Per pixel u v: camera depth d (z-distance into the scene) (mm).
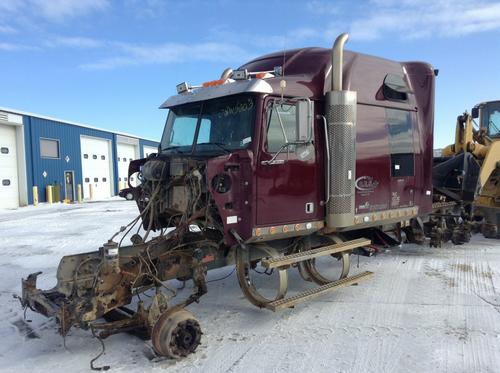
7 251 9055
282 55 5707
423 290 5805
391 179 6121
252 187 4516
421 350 4016
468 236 8500
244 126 4707
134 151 35094
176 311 3967
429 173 6906
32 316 5113
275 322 4824
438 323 4660
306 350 4090
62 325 3836
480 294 5613
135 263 4383
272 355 4004
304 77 5191
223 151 4828
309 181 5121
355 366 3744
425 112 6844
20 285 6430
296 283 6348
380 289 5891
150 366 3830
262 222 4637
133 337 4477
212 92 5035
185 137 5402
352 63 5742
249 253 4992
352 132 5266
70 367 3840
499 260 7410
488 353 3936
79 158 26656
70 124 25750
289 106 4914
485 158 8500
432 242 8281
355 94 5293
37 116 22922
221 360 3922
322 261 7484
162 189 5156
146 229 5617
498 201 9070
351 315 4965
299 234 5141
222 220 4414
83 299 3951
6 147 21297
